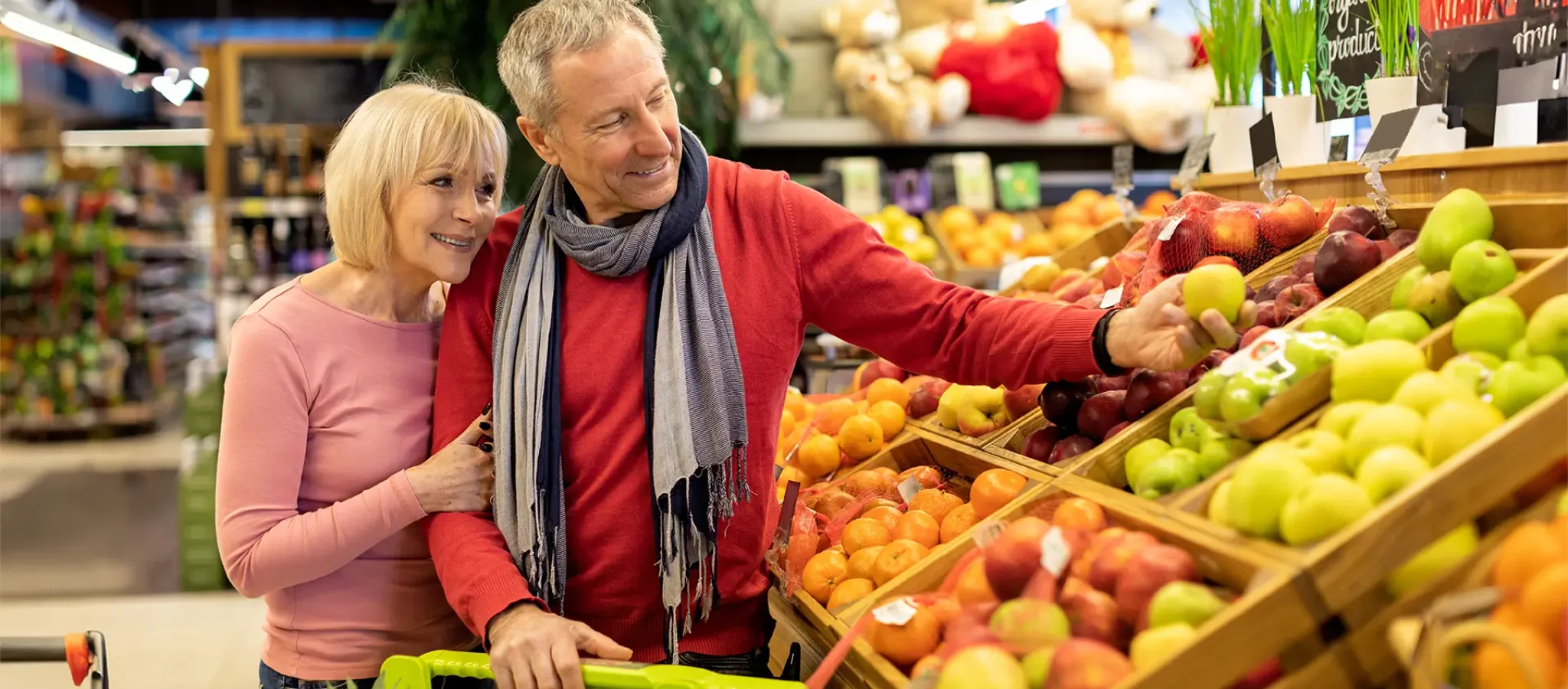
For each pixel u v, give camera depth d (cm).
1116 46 463
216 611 471
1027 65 439
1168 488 133
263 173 711
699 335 159
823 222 165
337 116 723
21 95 1182
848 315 167
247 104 718
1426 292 135
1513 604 94
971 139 449
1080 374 151
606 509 163
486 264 178
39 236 942
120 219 1055
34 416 946
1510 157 148
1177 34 479
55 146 1042
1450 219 136
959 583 136
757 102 434
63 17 726
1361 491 106
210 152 747
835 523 186
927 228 457
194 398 544
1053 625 119
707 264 162
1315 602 102
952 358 162
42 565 554
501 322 169
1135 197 507
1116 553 120
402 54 359
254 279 719
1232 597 112
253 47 716
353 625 170
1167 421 150
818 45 461
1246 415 129
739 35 393
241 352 163
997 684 114
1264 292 167
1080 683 110
